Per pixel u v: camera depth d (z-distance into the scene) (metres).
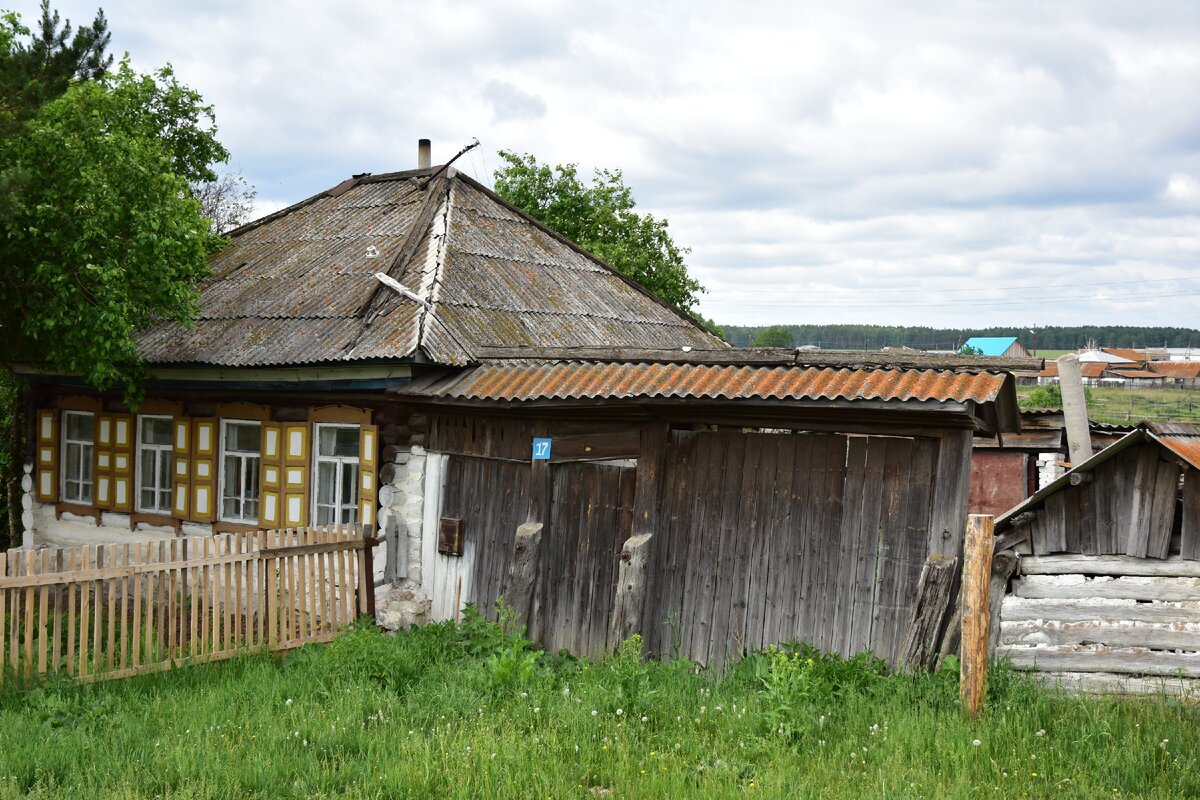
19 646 9.10
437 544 11.91
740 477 9.95
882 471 9.22
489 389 10.99
